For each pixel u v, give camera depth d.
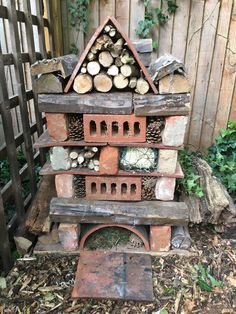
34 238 2.13
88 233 1.94
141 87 1.58
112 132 1.70
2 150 1.87
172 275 1.84
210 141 3.11
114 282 1.76
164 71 1.51
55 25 2.75
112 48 1.47
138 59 1.50
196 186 2.17
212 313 1.62
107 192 1.87
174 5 2.62
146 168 1.79
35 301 1.68
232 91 2.89
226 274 1.87
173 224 1.86
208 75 2.86
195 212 2.06
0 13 1.80
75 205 1.85
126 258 1.94
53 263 1.93
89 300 1.68
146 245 1.97
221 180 2.58
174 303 1.67
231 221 2.07
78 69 1.54
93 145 1.68
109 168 1.74
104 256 1.95
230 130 2.88
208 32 2.71
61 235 1.93
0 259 1.93
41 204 2.09
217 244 2.10
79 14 2.74
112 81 1.58
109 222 1.89
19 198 2.10
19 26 2.61
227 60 2.79
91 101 1.58
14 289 1.76
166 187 1.85
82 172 1.78
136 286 1.74
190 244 2.01
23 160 2.84
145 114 1.59
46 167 1.87
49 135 1.69
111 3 2.69
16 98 2.08
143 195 1.88
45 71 1.53
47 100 1.58
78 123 1.67
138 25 2.73
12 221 2.09
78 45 2.88
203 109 2.99
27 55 2.27
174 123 1.62
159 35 2.77
